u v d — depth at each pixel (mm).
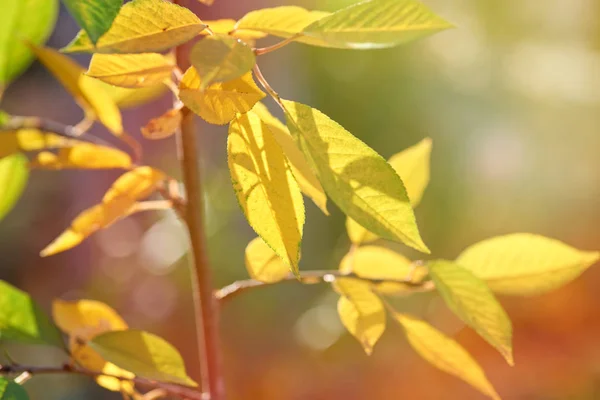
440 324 2373
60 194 3152
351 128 3203
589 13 3133
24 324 1071
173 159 2805
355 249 1097
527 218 2922
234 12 2797
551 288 1083
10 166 1146
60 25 3191
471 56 3277
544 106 3143
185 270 2830
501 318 1022
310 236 2855
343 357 2461
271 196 937
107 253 2934
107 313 1099
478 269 1086
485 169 3037
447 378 2328
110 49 923
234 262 2711
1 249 3037
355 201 945
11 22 1070
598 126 3041
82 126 1095
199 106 929
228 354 2496
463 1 3279
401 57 3260
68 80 1072
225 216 2770
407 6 946
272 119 992
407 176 1123
